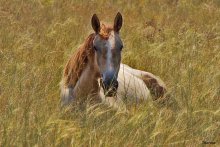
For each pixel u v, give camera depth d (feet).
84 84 101.09
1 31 149.07
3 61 125.18
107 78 94.58
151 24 169.27
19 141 86.48
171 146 91.20
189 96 109.50
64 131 87.45
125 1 199.21
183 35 152.46
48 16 175.22
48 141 87.04
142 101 113.39
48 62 127.65
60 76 117.70
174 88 113.19
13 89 105.70
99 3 194.70
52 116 92.43
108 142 87.71
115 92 96.48
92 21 99.25
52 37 146.61
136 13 188.44
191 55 134.92
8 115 93.86
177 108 107.96
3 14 168.45
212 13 193.47
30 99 101.35
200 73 122.72
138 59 132.36
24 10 178.19
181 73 122.42
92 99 101.91
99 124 94.12
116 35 97.25
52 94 107.55
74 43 139.95
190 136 95.55
